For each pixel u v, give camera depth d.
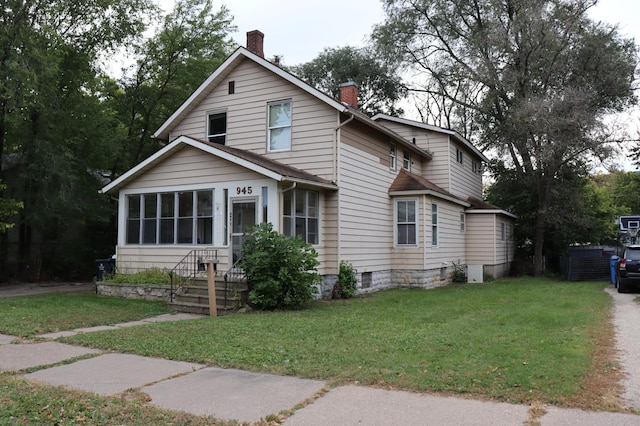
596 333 8.88
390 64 34.94
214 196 14.59
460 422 4.73
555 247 29.20
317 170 15.61
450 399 5.39
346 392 5.68
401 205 19.11
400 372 6.36
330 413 5.02
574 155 23.50
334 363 6.86
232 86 17.34
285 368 6.67
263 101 16.67
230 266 14.13
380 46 34.25
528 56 24.66
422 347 7.77
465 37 31.20
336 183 15.30
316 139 15.68
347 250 15.90
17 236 22.88
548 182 25.06
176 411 5.05
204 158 14.84
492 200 30.00
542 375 6.06
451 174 22.98
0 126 19.67
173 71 24.77
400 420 4.81
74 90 21.58
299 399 5.46
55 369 6.84
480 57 26.31
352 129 16.41
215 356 7.32
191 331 9.20
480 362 6.79
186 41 24.77
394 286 18.91
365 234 17.09
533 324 9.88
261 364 6.90
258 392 5.73
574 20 24.22
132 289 14.62
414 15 32.34
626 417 4.81
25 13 18.64
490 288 18.53
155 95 24.64
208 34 25.55
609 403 5.16
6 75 17.33
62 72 20.89
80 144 21.64
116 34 22.66
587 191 29.31
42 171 19.69
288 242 12.30
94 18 22.11
